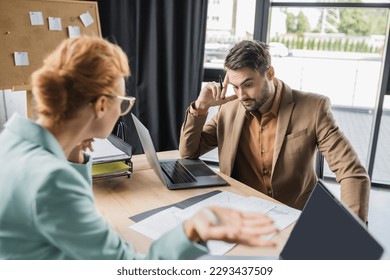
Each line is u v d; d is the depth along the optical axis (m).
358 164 1.41
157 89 3.10
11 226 0.71
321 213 0.83
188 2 2.89
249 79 1.43
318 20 3.29
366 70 4.37
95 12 2.78
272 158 1.60
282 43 3.33
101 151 1.48
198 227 0.63
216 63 3.32
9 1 2.41
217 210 0.64
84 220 0.71
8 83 2.44
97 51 0.76
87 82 0.73
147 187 1.42
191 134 1.70
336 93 4.54
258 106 1.51
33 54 2.52
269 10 3.06
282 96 1.57
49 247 0.75
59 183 0.69
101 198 1.32
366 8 2.95
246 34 3.23
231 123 1.68
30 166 0.70
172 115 3.14
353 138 4.14
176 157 1.79
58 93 0.73
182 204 1.27
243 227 0.60
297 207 1.59
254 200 1.31
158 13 2.96
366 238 0.71
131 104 0.87
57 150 0.76
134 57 3.12
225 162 1.69
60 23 2.62
